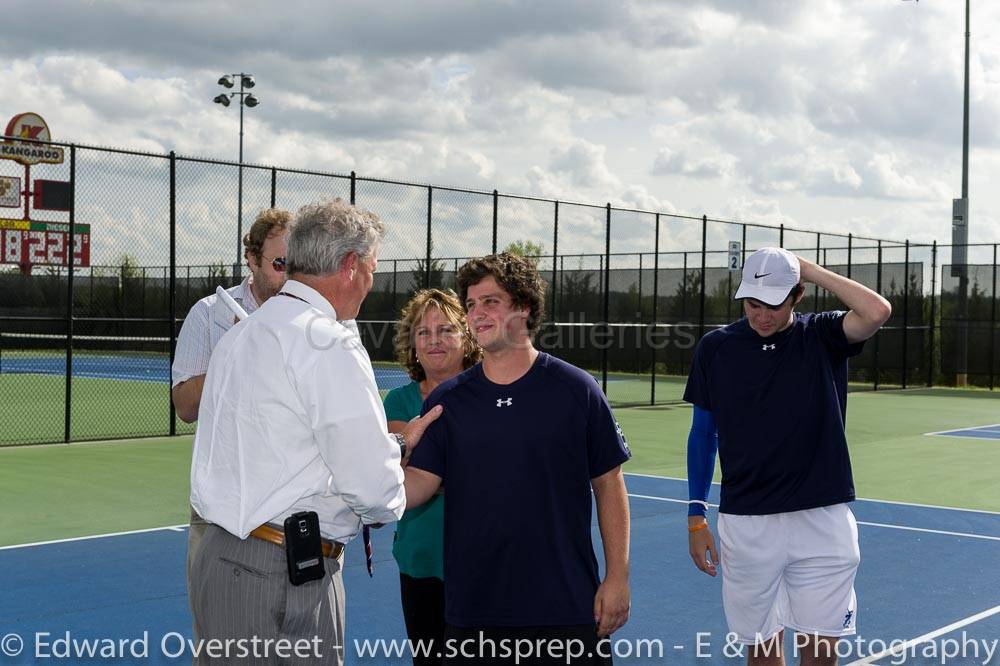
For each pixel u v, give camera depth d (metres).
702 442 4.25
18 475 10.84
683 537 8.12
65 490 9.99
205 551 2.83
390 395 4.15
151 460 12.09
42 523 8.38
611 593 3.00
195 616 2.91
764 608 4.05
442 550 3.62
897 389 27.30
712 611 6.01
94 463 11.78
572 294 27.98
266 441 2.75
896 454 14.09
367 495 2.72
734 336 4.07
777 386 3.94
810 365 3.95
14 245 32.19
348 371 2.76
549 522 2.96
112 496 9.70
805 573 3.98
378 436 2.74
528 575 2.96
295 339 2.77
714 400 4.07
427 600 3.75
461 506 3.02
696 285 28.91
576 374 3.04
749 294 3.89
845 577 3.97
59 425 16.64
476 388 3.07
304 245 2.91
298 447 2.76
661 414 19.00
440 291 3.96
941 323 28.70
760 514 3.97
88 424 16.72
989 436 16.31
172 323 14.50
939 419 19.16
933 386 28.61
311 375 2.73
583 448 3.00
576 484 3.00
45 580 6.48
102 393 22.52
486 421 2.99
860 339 3.91
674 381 27.69
